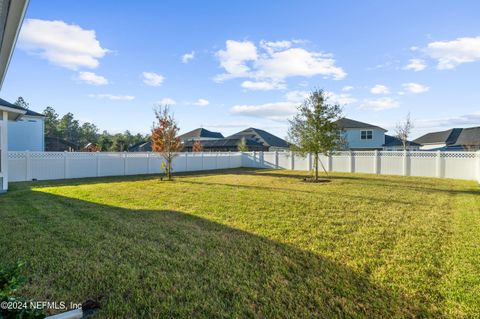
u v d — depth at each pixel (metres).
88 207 6.97
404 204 7.47
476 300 2.77
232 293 2.88
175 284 3.06
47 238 4.49
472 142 29.23
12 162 13.13
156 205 7.32
